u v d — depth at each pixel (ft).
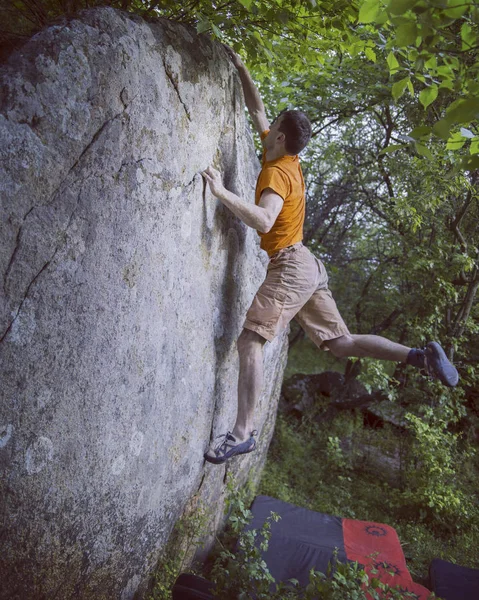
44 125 6.52
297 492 18.04
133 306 7.76
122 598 9.03
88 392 7.22
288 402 23.25
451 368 8.92
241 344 9.70
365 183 23.16
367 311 25.04
